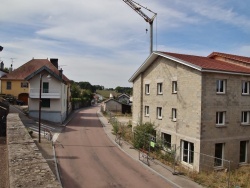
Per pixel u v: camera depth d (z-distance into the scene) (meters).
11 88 50.72
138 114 29.72
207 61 23.98
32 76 37.78
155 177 17.27
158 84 26.25
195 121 20.44
